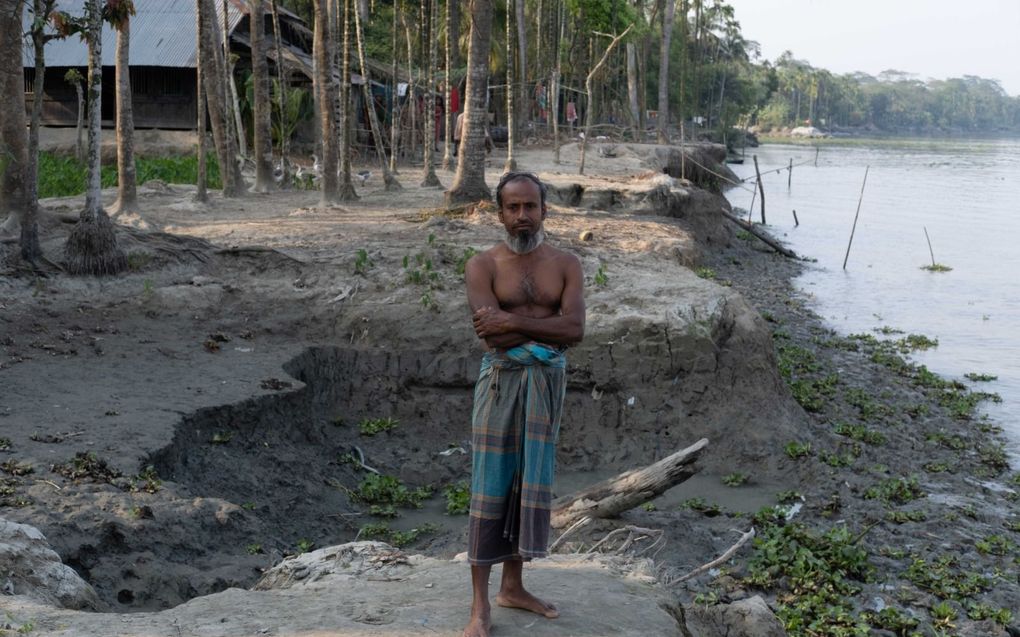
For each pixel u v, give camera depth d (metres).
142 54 35.50
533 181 4.73
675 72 86.38
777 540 10.66
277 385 12.75
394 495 12.06
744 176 75.88
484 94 22.09
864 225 44.12
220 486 11.08
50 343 13.29
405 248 16.66
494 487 4.68
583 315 4.72
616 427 13.91
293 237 18.22
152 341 13.80
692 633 5.78
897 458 13.93
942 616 9.55
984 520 12.06
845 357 19.75
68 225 16.84
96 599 6.59
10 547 6.30
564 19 55.53
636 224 22.41
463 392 14.21
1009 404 17.33
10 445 9.81
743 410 14.00
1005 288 28.69
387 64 45.03
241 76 36.00
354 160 36.06
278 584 6.05
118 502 8.84
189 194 25.00
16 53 15.97
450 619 4.90
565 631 4.75
